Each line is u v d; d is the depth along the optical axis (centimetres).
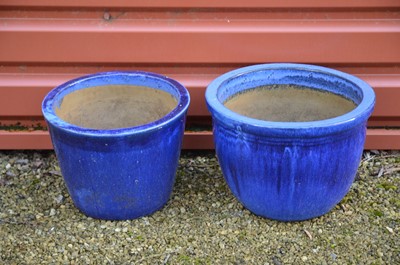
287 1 190
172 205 190
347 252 173
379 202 190
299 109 194
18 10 192
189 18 194
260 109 195
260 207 180
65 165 177
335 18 194
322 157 167
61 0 189
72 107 190
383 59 197
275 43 195
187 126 209
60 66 199
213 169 204
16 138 206
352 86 183
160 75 191
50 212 188
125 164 172
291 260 171
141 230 181
